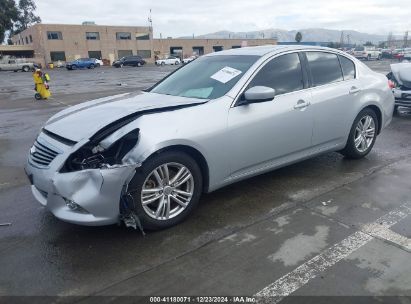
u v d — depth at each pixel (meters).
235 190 4.51
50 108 12.47
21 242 3.49
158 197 3.52
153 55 73.94
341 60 5.18
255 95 3.85
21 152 6.77
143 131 3.33
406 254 3.14
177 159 3.52
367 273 2.90
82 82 24.64
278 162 4.45
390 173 5.02
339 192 4.42
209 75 4.47
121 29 69.75
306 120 4.54
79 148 3.25
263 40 86.25
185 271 2.99
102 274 2.98
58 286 2.86
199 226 3.68
